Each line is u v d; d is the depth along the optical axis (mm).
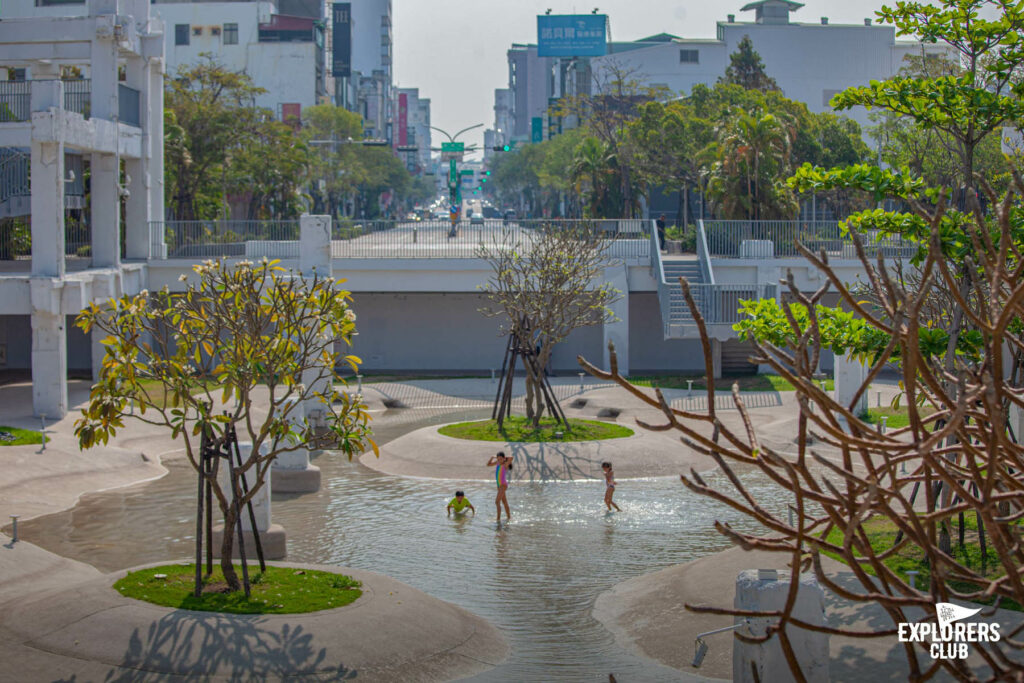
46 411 30812
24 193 34781
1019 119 16047
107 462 26109
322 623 13531
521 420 31594
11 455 25141
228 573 14711
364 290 42469
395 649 13352
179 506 22766
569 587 17469
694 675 13477
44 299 30406
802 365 5848
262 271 15461
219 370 15133
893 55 94938
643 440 28484
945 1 16328
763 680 10906
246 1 98688
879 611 14031
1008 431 13430
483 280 42250
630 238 43406
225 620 13305
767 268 41531
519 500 23594
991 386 5066
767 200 47406
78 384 38938
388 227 52594
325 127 91000
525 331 30375
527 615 16109
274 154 63031
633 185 65625
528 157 119000
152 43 40625
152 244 41469
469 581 17781
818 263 5914
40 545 19484
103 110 36781
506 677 13320
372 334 48312
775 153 47938
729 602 15312
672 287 38625
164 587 14695
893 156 37312
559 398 38438
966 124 16469
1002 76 16641
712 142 53312
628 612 16031
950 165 31906
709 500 23375
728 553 17688
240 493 14711
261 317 15211
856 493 5727
